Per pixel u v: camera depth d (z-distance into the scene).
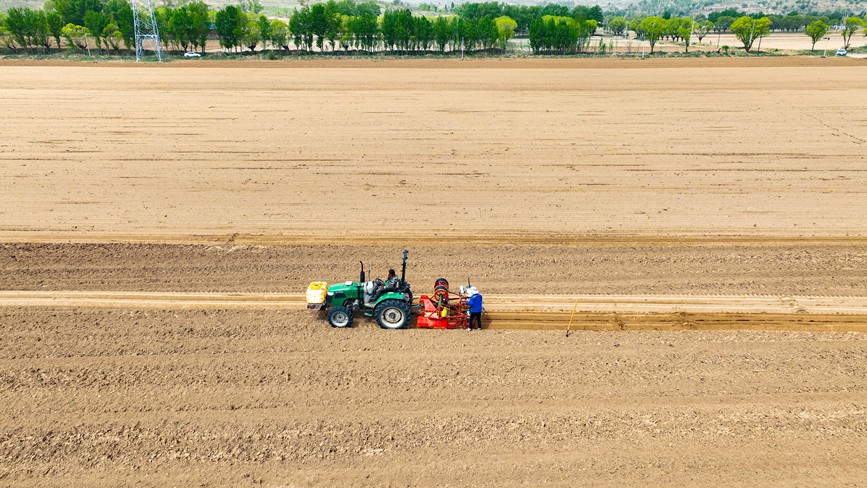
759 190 24.89
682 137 33.41
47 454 9.94
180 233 20.44
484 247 19.50
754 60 71.50
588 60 73.00
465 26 82.56
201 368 12.33
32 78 53.12
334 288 14.28
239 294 16.03
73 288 16.23
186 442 10.23
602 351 13.20
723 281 16.95
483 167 28.17
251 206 23.06
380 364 12.55
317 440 10.33
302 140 32.53
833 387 11.79
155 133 33.62
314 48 99.75
